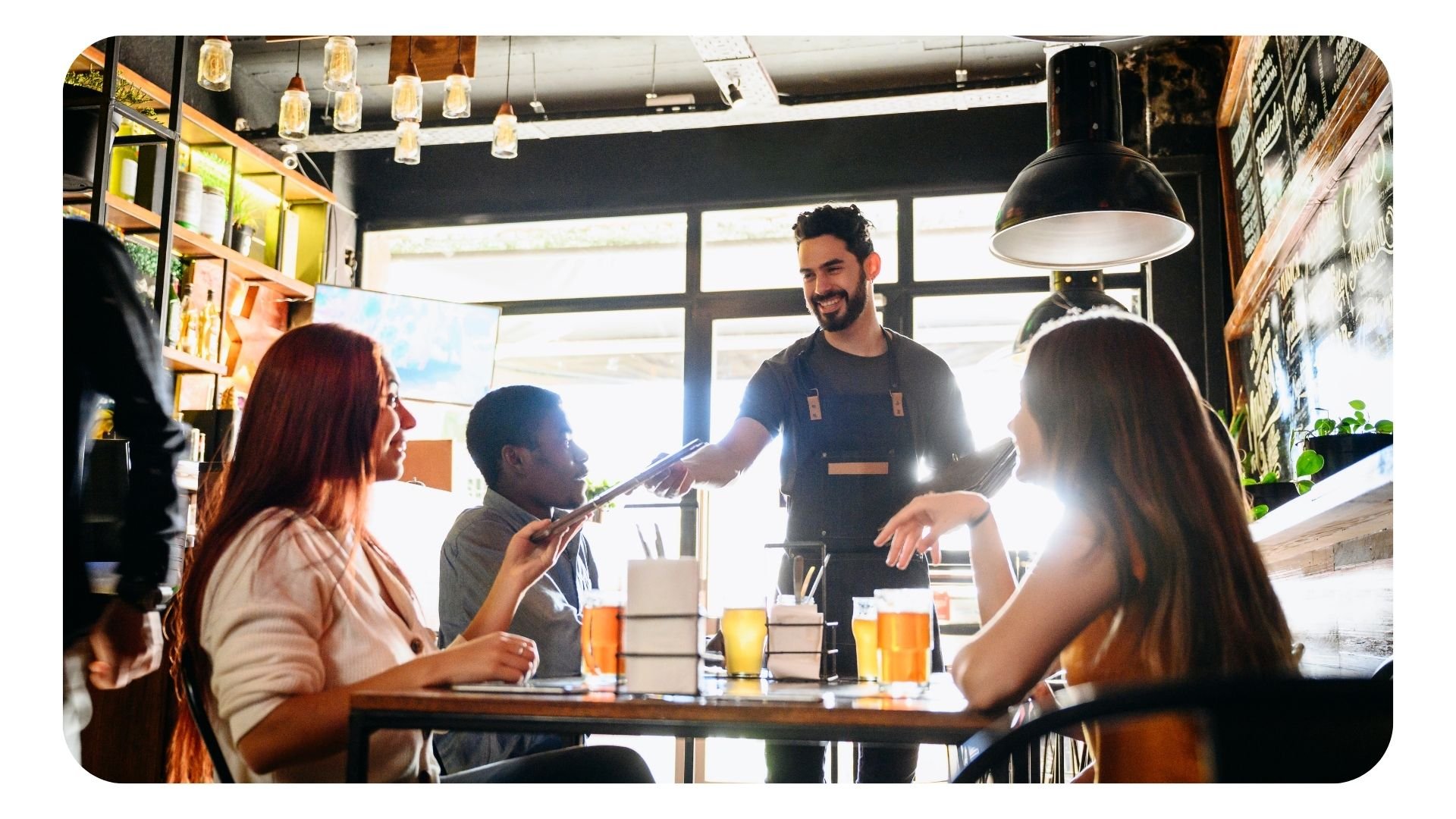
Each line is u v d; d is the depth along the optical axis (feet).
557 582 7.44
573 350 20.89
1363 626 7.03
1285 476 13.46
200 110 18.26
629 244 20.77
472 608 7.00
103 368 5.80
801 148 19.98
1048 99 8.41
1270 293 13.98
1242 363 16.44
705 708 3.72
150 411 5.94
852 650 7.57
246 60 18.84
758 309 20.02
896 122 19.66
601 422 20.47
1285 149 12.74
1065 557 3.84
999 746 2.82
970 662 3.78
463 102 15.24
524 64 18.94
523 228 21.25
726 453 8.36
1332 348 10.86
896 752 7.29
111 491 6.93
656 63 18.90
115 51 11.82
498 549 7.07
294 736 3.96
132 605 5.92
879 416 8.45
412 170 21.24
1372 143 9.19
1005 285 19.13
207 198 16.94
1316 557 8.43
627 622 4.10
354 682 4.35
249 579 4.17
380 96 20.17
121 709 8.39
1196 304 17.69
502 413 7.30
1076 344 4.12
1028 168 8.27
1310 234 11.60
